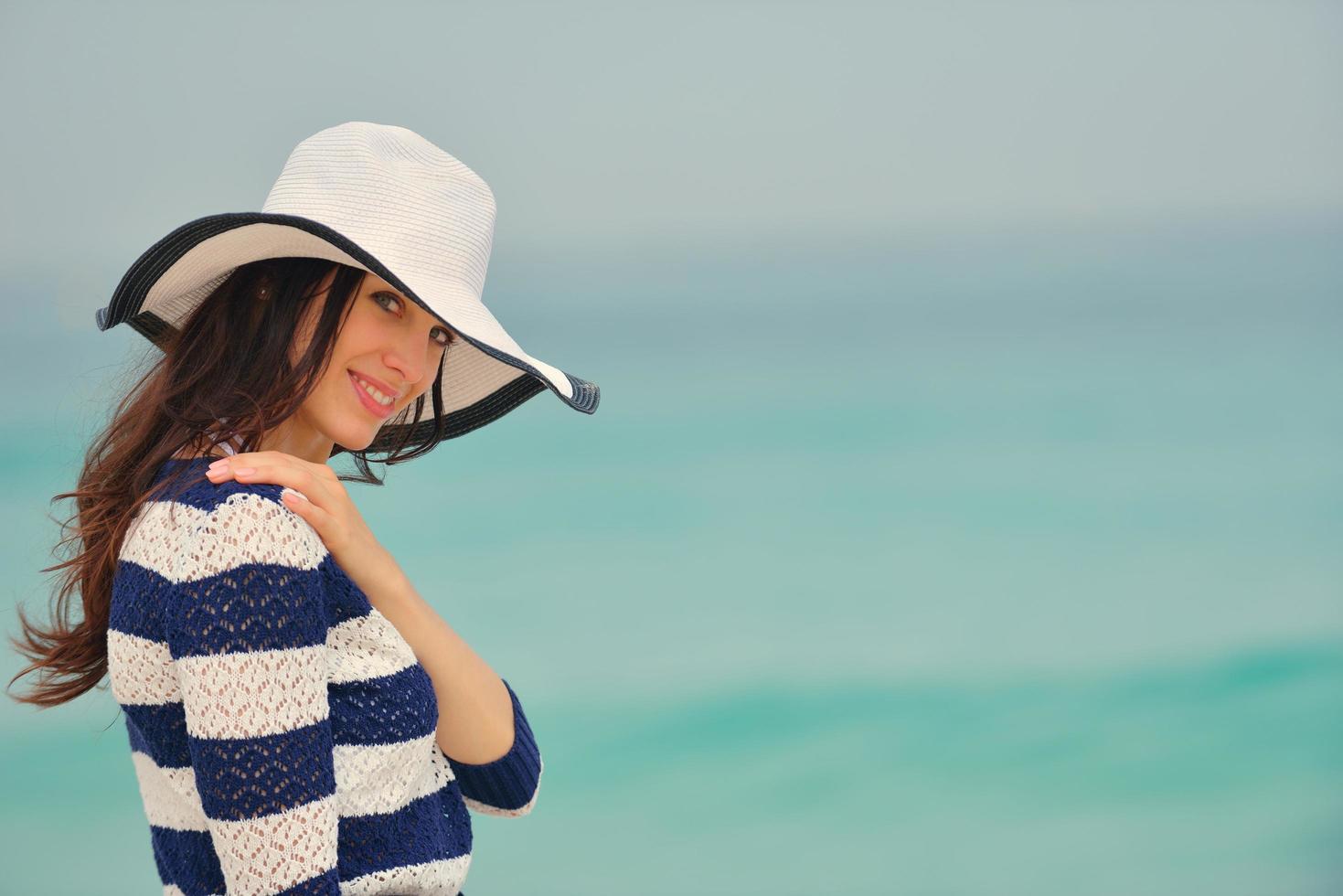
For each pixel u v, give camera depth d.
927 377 26.88
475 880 8.92
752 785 11.16
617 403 24.41
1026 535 18.73
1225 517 19.34
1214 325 29.52
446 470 19.22
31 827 9.13
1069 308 31.66
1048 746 12.24
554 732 12.31
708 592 16.45
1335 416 23.67
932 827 10.39
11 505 16.50
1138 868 9.80
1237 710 13.14
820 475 21.14
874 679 13.90
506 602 15.84
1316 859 9.98
